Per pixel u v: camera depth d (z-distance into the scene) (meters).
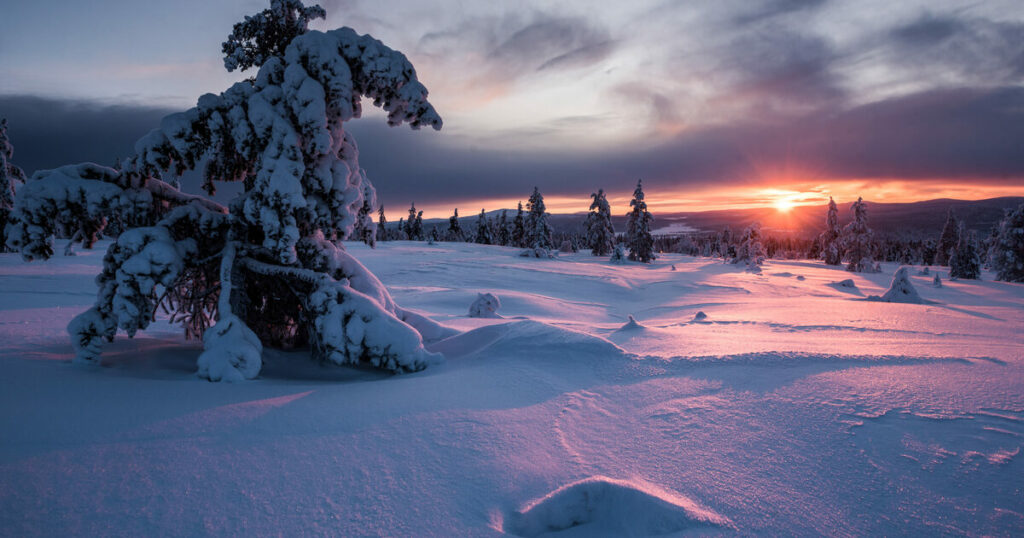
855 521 2.12
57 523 2.14
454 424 3.40
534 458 2.85
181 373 5.27
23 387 4.03
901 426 3.12
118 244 5.47
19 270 21.08
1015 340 6.69
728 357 4.92
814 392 3.85
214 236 6.39
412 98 6.46
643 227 64.31
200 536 2.07
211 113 5.92
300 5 6.68
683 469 2.67
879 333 7.71
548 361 5.16
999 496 2.27
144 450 2.94
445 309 17.17
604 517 2.25
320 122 5.76
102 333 5.25
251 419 3.51
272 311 7.18
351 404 3.91
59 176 5.51
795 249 133.50
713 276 43.59
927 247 91.44
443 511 2.28
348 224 6.66
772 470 2.62
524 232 76.94
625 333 7.08
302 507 2.30
